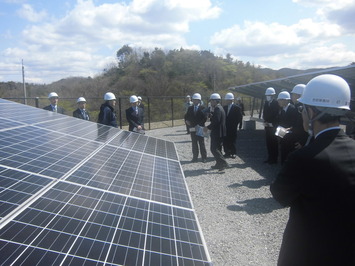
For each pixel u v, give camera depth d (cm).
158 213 239
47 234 158
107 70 6038
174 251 188
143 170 345
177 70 6266
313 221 182
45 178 226
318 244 180
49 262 137
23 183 205
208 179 809
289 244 198
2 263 126
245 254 432
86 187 238
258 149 1294
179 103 3119
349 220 174
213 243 462
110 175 287
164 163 415
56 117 518
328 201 176
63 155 298
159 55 6319
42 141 324
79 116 771
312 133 203
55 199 199
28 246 143
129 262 160
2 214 159
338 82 190
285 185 190
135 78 5303
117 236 182
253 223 533
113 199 234
